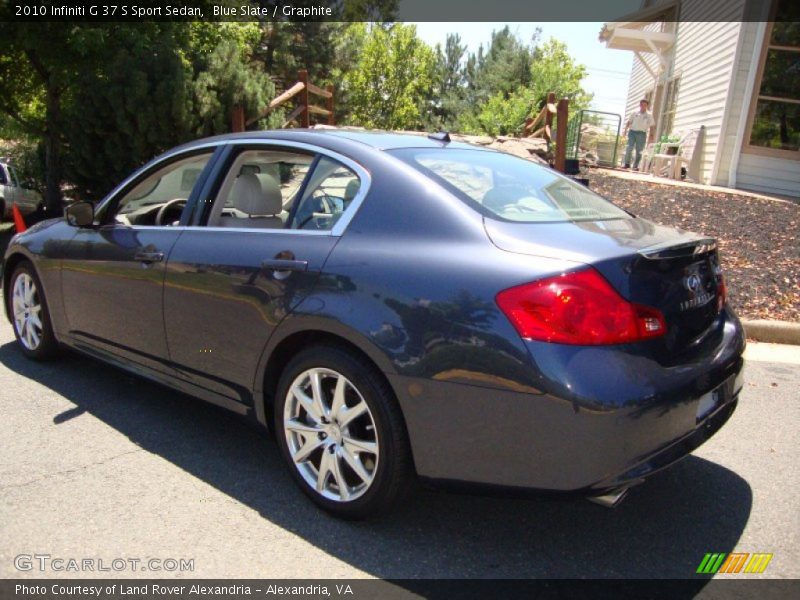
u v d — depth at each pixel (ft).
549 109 42.37
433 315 8.34
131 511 9.68
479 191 9.70
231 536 9.15
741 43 38.96
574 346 7.68
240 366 10.55
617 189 36.63
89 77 29.78
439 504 10.15
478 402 8.04
